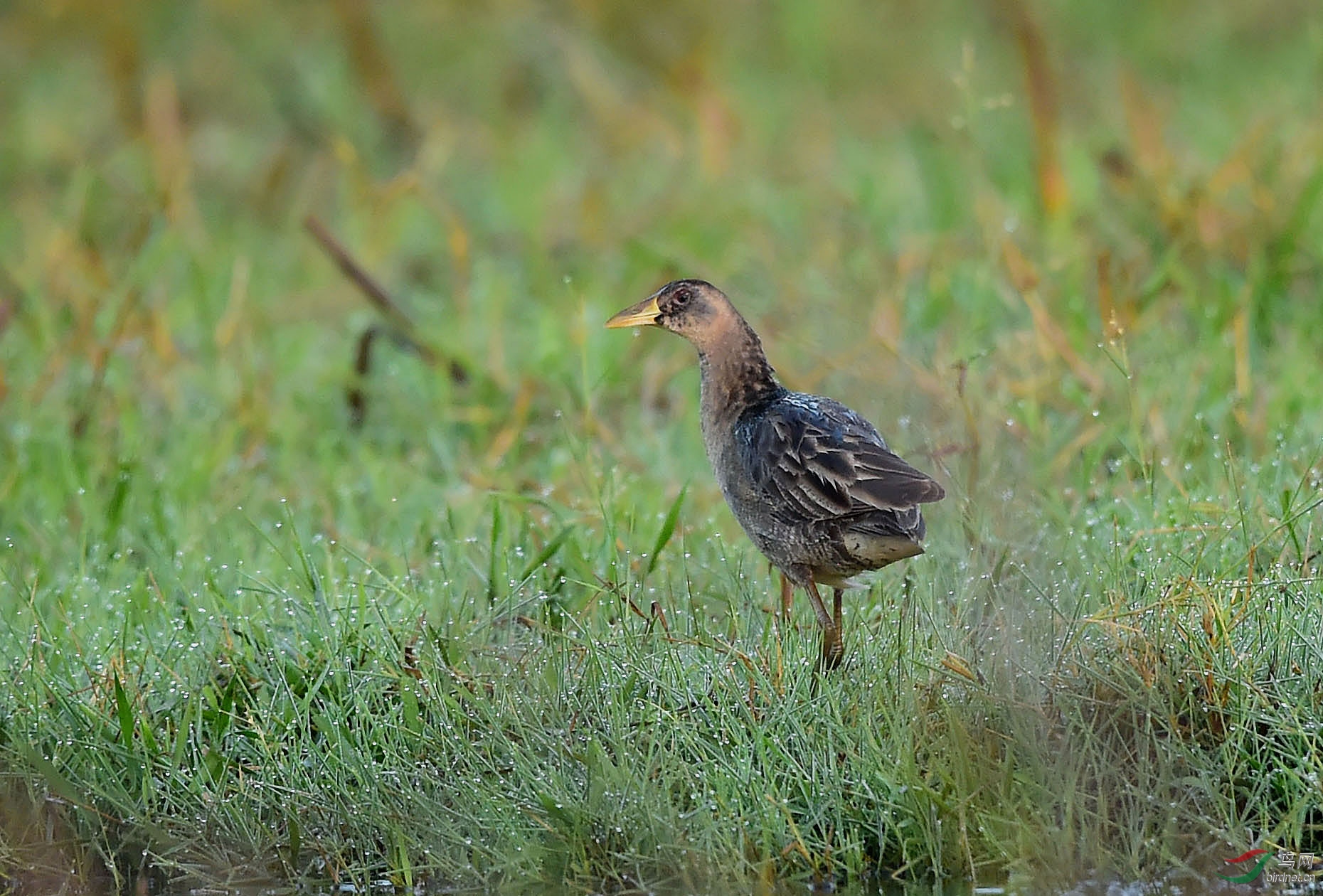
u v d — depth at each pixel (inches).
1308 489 414.9
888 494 365.7
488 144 820.0
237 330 600.1
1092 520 414.0
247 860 346.3
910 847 330.6
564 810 335.6
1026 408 474.6
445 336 594.6
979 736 339.9
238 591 415.2
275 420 548.1
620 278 648.4
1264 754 337.1
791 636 376.8
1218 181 588.4
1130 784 332.5
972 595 372.5
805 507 378.0
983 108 682.8
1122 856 325.1
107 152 809.5
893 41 896.3
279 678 378.3
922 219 660.1
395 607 409.1
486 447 524.7
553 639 374.6
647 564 412.2
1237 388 490.9
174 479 496.1
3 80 890.7
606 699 360.2
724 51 887.7
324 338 631.8
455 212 716.7
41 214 729.6
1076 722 338.3
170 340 580.1
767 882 326.3
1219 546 392.8
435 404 550.3
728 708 351.6
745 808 336.2
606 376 526.9
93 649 392.8
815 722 346.6
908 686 348.8
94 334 573.6
